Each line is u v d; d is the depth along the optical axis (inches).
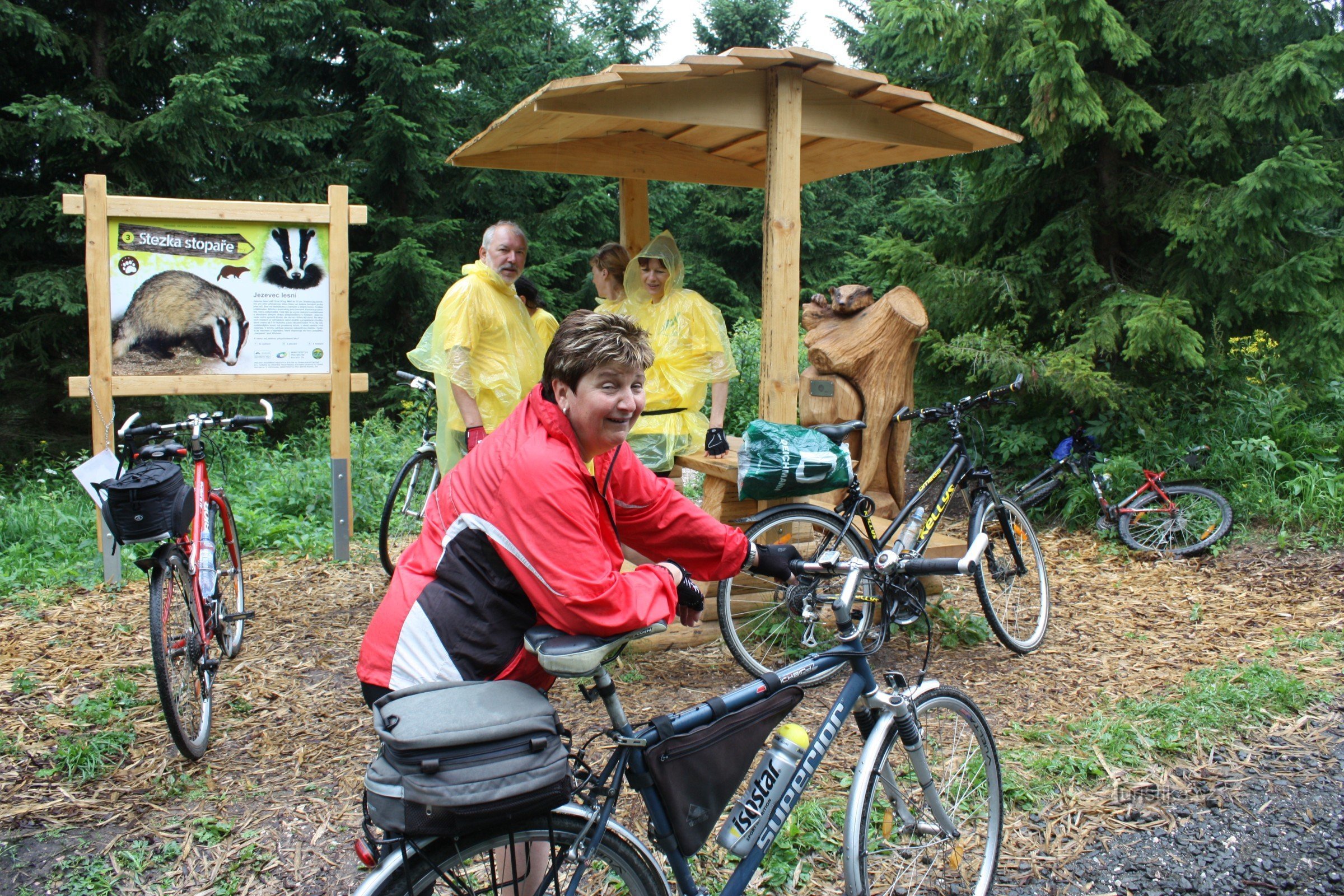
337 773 130.0
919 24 253.4
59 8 409.4
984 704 153.6
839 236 807.1
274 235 226.7
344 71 544.4
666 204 711.1
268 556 244.2
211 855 110.4
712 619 178.7
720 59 153.7
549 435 73.0
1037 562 186.5
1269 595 204.2
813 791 124.3
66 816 118.3
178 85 412.5
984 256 310.0
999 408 302.4
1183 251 275.1
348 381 235.3
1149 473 248.7
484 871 83.2
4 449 410.6
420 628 71.3
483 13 557.9
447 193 573.6
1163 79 280.7
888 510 187.0
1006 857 111.1
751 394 441.1
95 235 212.5
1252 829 116.0
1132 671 166.9
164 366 220.5
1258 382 291.3
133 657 173.0
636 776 74.4
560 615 68.9
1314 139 234.7
